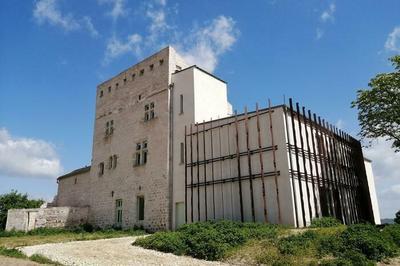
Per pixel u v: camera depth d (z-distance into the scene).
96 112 28.83
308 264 8.77
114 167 25.30
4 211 30.88
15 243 16.16
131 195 22.91
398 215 16.53
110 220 24.11
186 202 19.09
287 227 13.93
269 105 16.69
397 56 18.95
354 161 22.56
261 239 11.39
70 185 30.84
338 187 19.36
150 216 20.98
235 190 17.05
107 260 10.36
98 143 27.59
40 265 9.14
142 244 13.30
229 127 18.19
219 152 18.30
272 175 15.75
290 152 15.77
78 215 25.64
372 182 27.75
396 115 19.20
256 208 16.02
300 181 15.61
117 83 27.36
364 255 9.06
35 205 33.12
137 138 23.80
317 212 16.33
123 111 25.92
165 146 21.31
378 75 19.69
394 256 9.40
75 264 9.74
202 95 21.64
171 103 22.16
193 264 9.74
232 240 11.26
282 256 9.57
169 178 20.62
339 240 9.96
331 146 19.97
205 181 18.47
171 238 12.53
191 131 20.14
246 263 9.63
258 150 16.58
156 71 23.75
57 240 16.88
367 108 20.30
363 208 21.83
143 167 22.58
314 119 18.80
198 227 13.41
